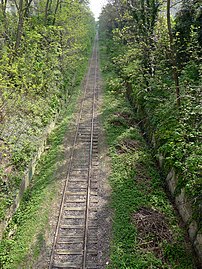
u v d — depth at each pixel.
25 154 13.63
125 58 21.97
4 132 13.89
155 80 17.23
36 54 18.64
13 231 10.59
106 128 18.52
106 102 23.67
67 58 26.33
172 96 14.73
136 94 21.48
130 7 19.31
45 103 19.19
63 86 25.27
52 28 22.61
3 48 17.23
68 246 9.70
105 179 13.30
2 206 10.54
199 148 10.12
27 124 15.91
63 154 15.59
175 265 8.86
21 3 19.02
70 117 20.70
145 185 12.62
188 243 9.66
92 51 57.22
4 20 20.36
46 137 17.17
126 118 20.06
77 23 30.09
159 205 11.38
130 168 13.77
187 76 15.30
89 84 30.20
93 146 16.48
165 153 13.06
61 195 12.26
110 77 31.58
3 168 12.17
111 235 10.02
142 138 16.92
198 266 8.86
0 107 12.43
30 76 15.78
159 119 15.85
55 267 8.93
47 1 23.94
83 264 8.95
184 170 10.22
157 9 17.28
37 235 10.20
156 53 16.27
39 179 13.65
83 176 13.62
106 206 11.48
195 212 9.56
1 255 9.40
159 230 10.17
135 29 19.80
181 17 17.75
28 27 20.48
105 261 9.10
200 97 11.11
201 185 9.77
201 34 16.30
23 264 9.14
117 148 16.02
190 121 11.46
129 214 10.87
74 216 11.04
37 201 11.95
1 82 11.72
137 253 9.23
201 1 14.70
